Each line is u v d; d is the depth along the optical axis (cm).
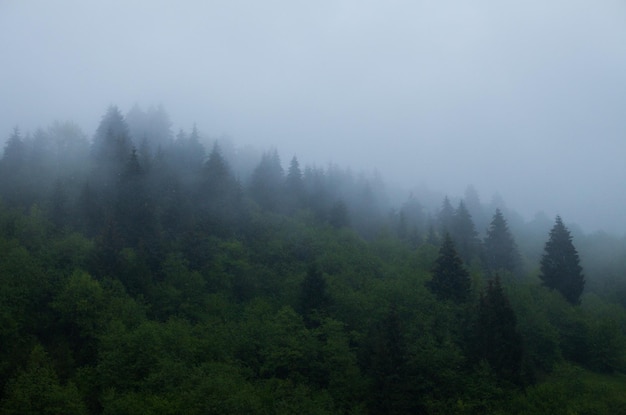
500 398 4556
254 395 3938
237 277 6144
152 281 5606
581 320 6012
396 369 4538
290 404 4038
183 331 4591
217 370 4178
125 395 3816
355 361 4759
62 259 5322
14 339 4312
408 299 5650
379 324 5062
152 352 4222
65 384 4012
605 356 5678
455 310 5688
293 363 4622
